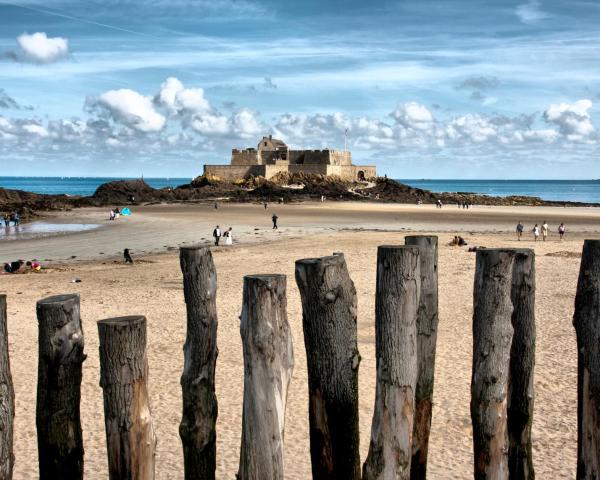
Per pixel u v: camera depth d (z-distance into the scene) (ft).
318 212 254.47
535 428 30.94
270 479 15.99
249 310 15.94
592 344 16.53
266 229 175.11
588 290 16.62
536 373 39.50
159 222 201.77
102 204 311.88
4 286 78.69
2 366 15.17
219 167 438.81
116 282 81.82
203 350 18.65
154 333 50.85
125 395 15.94
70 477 16.69
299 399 35.01
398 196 375.25
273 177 421.59
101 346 15.98
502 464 17.80
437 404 34.06
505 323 17.42
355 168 458.09
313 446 17.51
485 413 17.65
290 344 16.49
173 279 84.28
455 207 313.94
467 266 90.94
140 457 16.22
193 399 18.72
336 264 16.75
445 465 26.94
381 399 16.48
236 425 31.32
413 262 16.17
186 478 19.15
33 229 179.93
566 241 138.72
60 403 16.39
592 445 16.53
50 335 16.15
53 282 82.07
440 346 45.88
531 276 18.99
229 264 98.53
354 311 17.15
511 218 228.84
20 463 27.12
